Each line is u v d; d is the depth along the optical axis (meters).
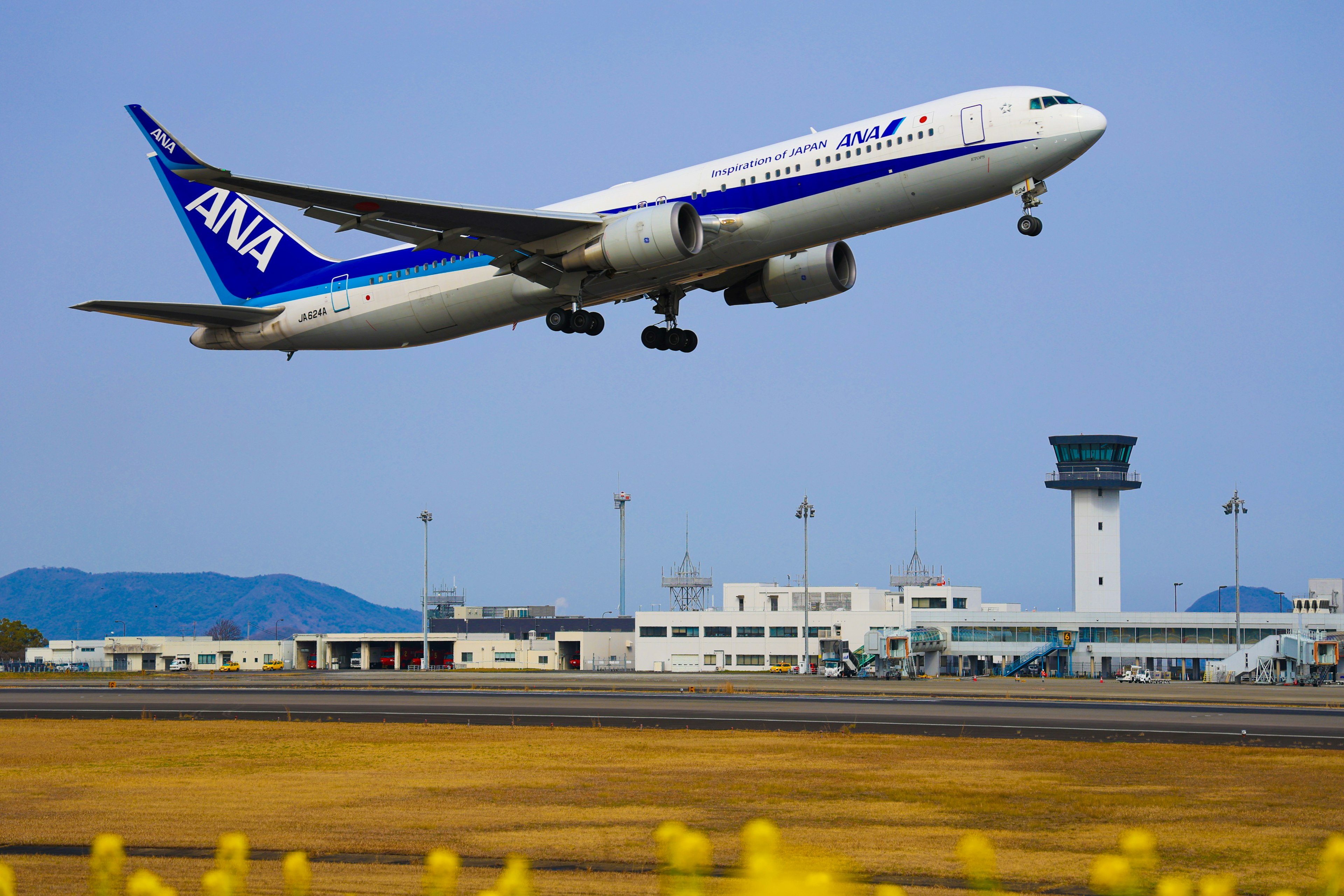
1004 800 63.69
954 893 42.56
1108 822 57.16
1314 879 45.00
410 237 108.25
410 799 64.44
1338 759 80.88
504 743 92.75
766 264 114.44
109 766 78.88
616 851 50.34
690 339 118.50
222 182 99.31
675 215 97.69
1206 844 51.59
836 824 56.50
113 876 21.00
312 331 128.12
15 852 50.38
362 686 197.38
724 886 42.41
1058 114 91.00
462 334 122.19
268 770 76.38
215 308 127.81
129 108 98.62
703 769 76.25
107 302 123.38
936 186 94.38
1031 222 94.75
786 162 99.44
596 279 106.25
